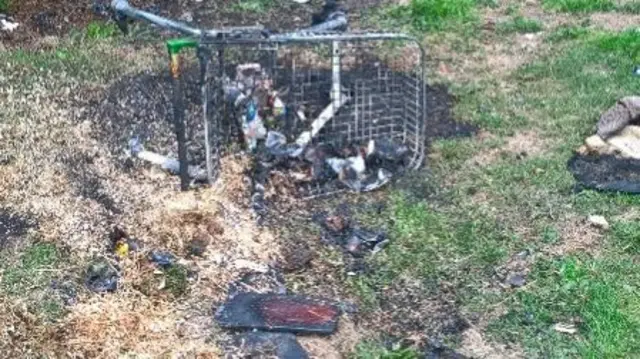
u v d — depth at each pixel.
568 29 4.81
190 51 4.41
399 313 2.80
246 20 5.10
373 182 3.45
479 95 4.12
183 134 3.26
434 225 3.19
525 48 4.64
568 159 3.59
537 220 3.21
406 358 2.60
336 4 4.59
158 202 3.24
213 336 2.68
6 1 5.00
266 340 2.67
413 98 3.83
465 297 2.87
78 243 3.04
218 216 3.19
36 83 4.13
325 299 2.85
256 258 3.02
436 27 4.89
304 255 3.04
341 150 3.61
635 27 4.84
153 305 2.79
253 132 3.55
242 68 3.72
